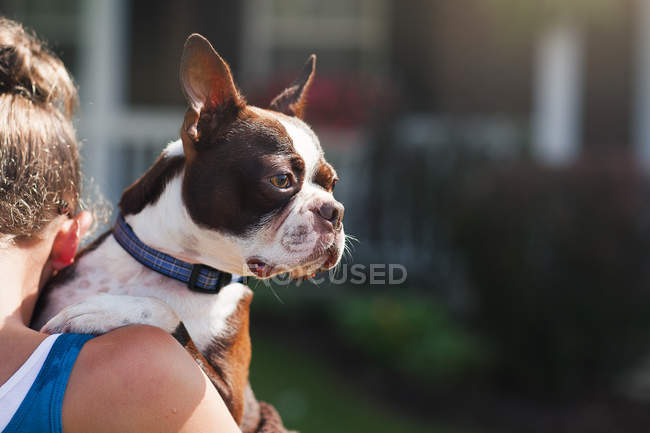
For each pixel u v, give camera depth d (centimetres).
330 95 629
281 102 186
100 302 137
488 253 488
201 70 153
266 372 511
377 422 445
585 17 716
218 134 155
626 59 740
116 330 127
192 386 122
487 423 454
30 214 132
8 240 133
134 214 160
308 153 160
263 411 178
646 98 737
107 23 718
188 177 154
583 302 473
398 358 507
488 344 507
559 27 718
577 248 467
